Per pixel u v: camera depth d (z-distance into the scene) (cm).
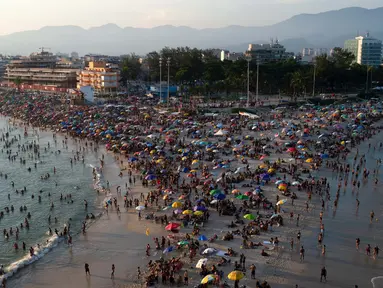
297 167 8788
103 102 18950
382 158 9625
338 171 8538
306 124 12694
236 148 10144
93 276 4812
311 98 18462
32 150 11962
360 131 12194
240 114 14662
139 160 9806
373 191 7375
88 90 19150
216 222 6047
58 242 5756
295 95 19225
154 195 7250
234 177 7956
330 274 4603
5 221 6756
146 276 4712
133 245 5538
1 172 9762
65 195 7981
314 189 7400
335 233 5625
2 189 8494
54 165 10288
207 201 6725
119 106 16900
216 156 9600
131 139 11700
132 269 4922
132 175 8906
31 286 4659
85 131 13312
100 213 6800
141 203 7056
